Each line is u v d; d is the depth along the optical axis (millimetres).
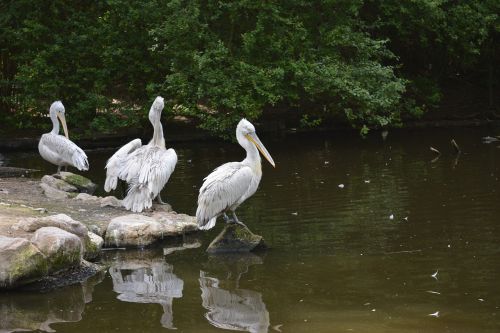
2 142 22078
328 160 19047
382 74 21297
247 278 9797
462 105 28312
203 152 21375
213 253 11180
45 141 15922
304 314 8359
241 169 11516
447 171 16609
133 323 8305
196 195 15008
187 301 9000
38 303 9086
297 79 21250
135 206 12805
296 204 13867
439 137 22625
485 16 24609
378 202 13742
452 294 8797
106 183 13375
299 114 26453
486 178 15531
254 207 13805
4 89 23688
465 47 25188
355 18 24250
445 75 29625
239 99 20859
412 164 17859
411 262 10078
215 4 21547
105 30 22328
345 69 21422
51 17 22859
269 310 8547
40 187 14695
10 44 23312
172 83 21109
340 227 12086
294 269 10055
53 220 10578
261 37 21438
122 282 9883
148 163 13008
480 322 7914
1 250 9391
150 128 23828
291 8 22406
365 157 19312
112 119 21906
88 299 9203
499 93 29484
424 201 13633
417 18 24094
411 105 23719
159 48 22312
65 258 9859
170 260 10898
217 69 20984
